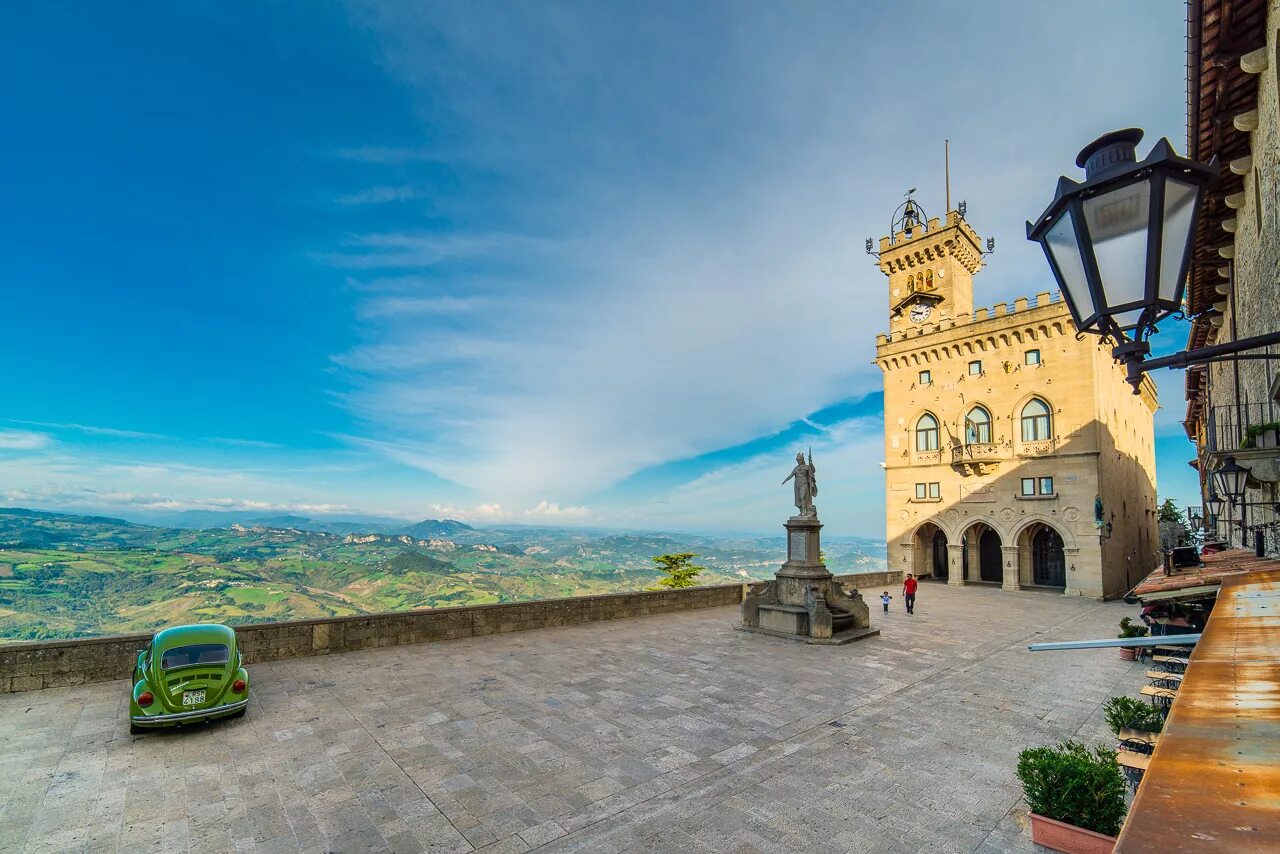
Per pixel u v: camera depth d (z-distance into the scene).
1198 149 13.44
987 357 45.88
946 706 14.34
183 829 8.68
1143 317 4.23
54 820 8.86
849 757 11.30
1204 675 3.02
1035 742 12.05
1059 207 4.39
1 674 14.63
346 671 17.03
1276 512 12.95
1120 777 7.76
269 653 18.16
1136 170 3.97
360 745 11.64
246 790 9.83
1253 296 14.00
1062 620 28.55
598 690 15.34
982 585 46.12
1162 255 4.01
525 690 15.28
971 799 9.62
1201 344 25.12
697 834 8.66
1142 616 17.11
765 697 14.90
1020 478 43.25
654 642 21.59
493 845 8.38
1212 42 10.87
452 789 9.93
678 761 11.07
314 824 8.85
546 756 11.23
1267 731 2.18
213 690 12.33
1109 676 17.23
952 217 50.28
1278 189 10.35
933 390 48.88
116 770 10.49
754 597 24.25
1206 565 14.89
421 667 17.53
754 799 9.67
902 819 9.02
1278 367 10.65
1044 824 7.93
